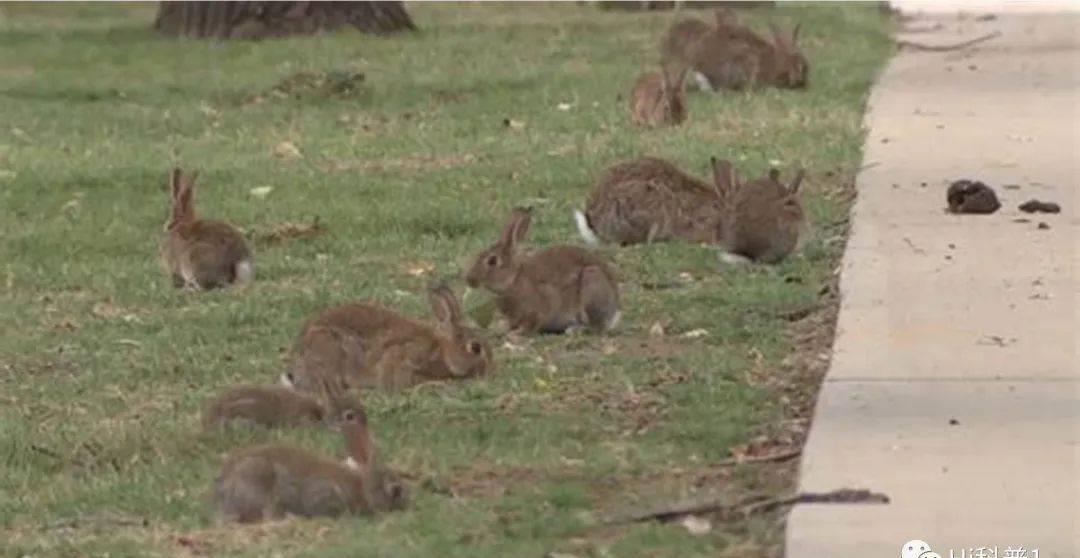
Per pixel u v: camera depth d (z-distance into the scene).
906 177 19.27
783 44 24.67
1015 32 29.38
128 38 31.30
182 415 12.98
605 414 12.71
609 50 28.67
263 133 23.27
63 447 12.40
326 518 10.81
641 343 14.34
